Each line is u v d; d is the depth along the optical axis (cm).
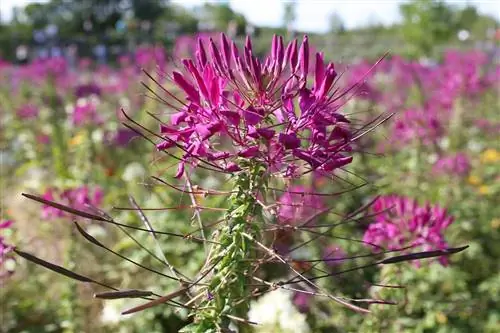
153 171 87
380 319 49
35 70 170
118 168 107
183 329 32
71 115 125
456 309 64
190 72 32
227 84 34
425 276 63
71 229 65
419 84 139
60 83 163
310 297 60
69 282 64
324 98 32
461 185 97
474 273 78
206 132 30
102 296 28
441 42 333
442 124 118
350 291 57
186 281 32
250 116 30
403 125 104
